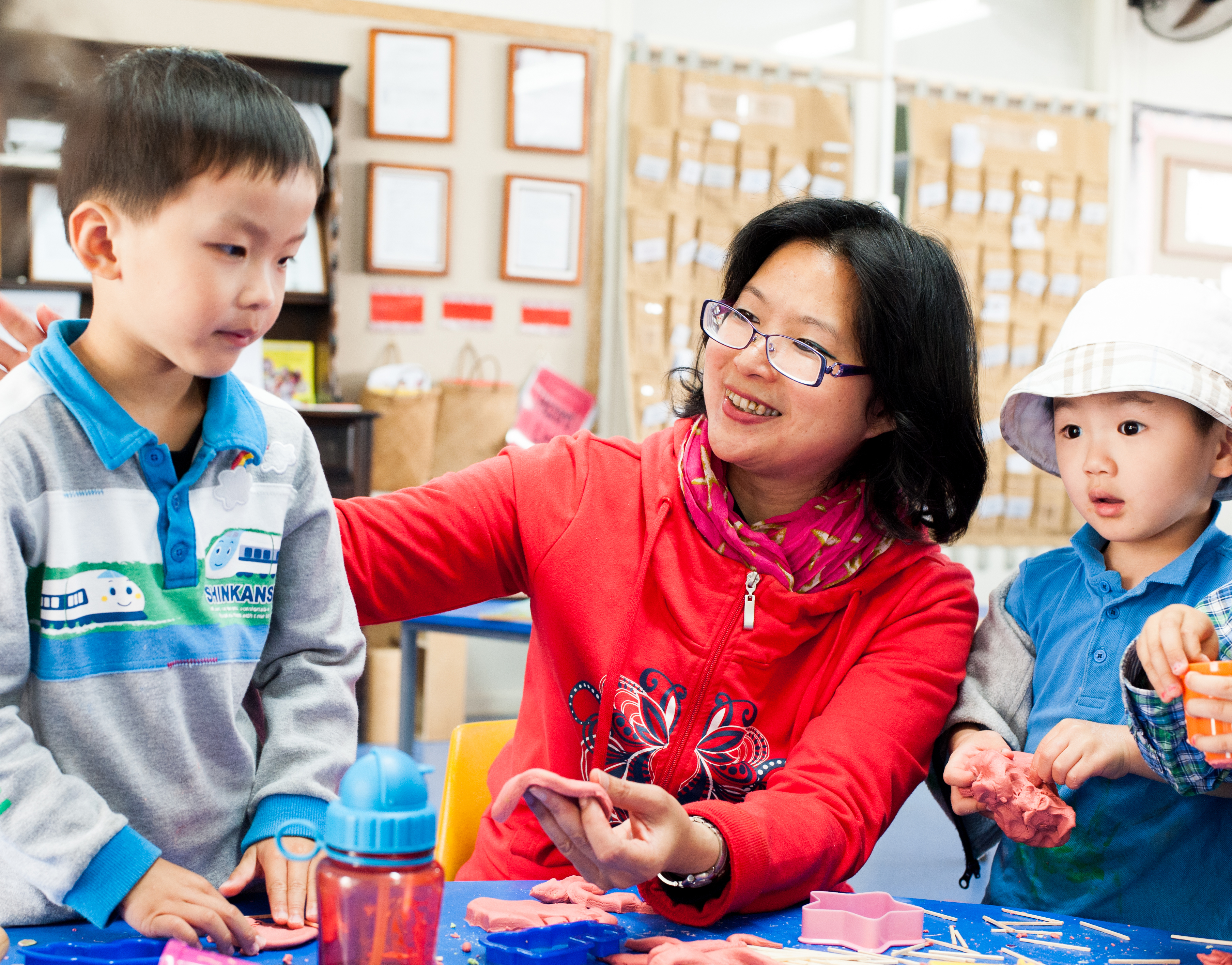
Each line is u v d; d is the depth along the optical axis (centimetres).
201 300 79
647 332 432
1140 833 114
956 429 119
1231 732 84
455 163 423
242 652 92
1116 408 114
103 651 85
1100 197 479
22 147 324
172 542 88
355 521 120
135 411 88
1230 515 488
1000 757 104
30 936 77
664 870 87
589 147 436
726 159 436
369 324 418
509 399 422
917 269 115
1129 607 117
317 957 75
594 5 435
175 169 77
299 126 83
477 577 125
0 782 75
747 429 114
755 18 463
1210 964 84
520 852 116
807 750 107
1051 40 498
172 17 389
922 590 119
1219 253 505
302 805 86
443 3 418
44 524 82
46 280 358
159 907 73
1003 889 121
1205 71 505
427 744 389
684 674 116
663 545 120
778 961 79
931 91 466
